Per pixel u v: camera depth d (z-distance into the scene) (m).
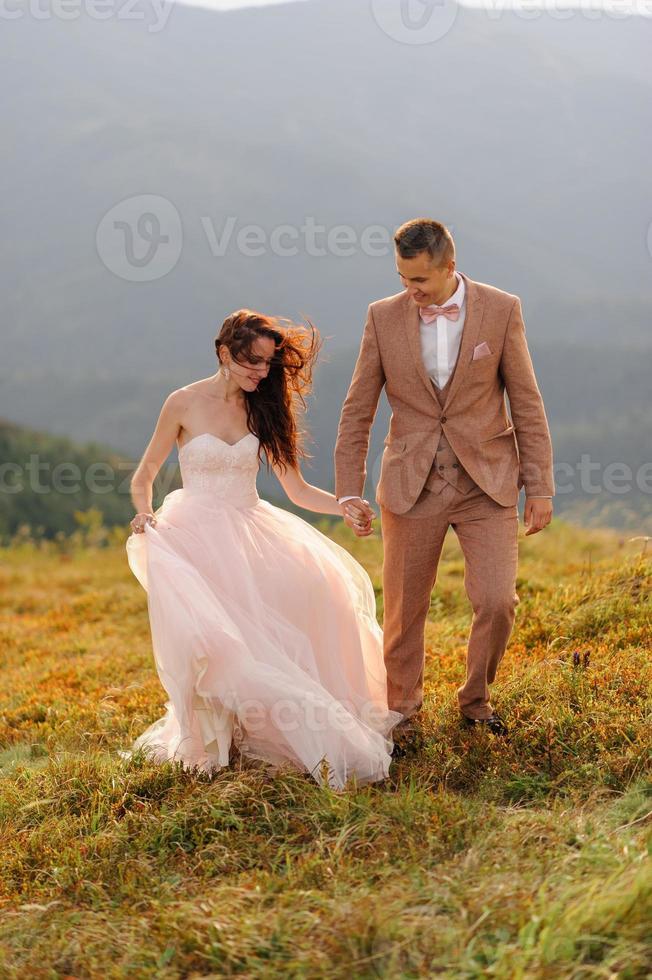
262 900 3.17
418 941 2.75
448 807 3.74
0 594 13.02
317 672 4.51
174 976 2.82
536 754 4.33
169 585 4.42
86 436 125.44
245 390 4.77
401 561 4.61
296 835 3.69
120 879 3.59
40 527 30.22
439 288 4.31
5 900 3.63
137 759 4.72
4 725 6.36
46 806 4.39
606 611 6.05
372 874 3.29
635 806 3.66
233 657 4.27
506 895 2.88
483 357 4.42
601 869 3.01
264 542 4.73
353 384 4.66
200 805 3.98
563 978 2.42
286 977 2.72
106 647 8.63
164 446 4.86
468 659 4.60
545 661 5.31
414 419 4.54
